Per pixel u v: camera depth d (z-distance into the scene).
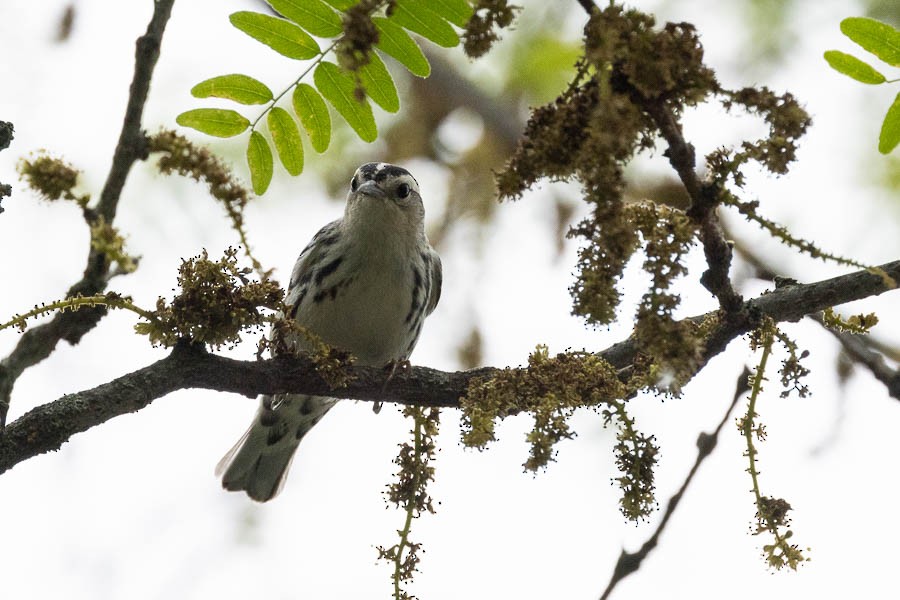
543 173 7.77
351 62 7.12
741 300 8.99
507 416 9.41
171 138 9.11
